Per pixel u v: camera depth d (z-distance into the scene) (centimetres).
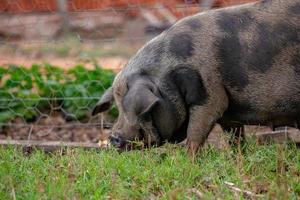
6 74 1717
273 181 1085
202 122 1198
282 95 1191
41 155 1262
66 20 1980
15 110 1638
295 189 1086
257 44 1180
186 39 1190
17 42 1952
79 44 1936
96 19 1983
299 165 1157
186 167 1141
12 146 1336
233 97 1205
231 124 1259
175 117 1203
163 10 1916
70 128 1603
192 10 1827
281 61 1181
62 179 1114
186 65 1181
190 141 1207
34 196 1070
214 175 1134
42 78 1695
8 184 1110
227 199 1046
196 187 1109
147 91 1153
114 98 1220
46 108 1661
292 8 1191
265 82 1187
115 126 1211
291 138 1345
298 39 1180
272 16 1190
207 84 1184
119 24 1973
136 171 1148
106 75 1653
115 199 1079
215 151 1233
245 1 1734
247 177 1134
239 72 1185
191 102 1192
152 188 1116
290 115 1215
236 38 1184
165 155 1230
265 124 1239
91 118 1609
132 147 1209
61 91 1644
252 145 1246
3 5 2048
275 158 1186
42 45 1967
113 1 1980
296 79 1186
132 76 1191
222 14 1205
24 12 2017
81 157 1218
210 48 1184
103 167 1169
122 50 1898
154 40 1213
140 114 1151
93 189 1108
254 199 1062
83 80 1656
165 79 1186
